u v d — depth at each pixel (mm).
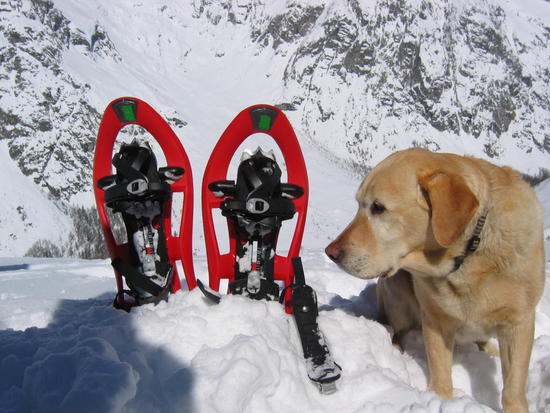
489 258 2541
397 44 155250
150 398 2242
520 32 184375
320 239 87500
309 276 5008
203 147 110750
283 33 166250
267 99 148625
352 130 144875
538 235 2562
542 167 154000
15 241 77250
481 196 2510
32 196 87062
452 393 2805
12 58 103500
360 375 2547
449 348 2861
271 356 2465
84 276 5918
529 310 2611
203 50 167375
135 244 3301
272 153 3236
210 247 3299
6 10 112000
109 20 158500
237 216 3229
